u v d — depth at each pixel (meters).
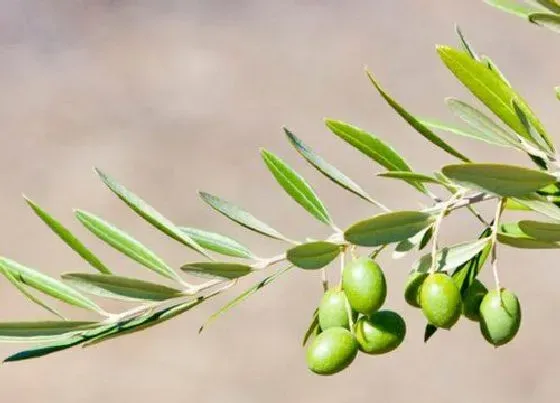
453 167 2.00
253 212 13.79
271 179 14.50
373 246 2.20
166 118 16.12
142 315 2.22
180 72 17.27
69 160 15.32
